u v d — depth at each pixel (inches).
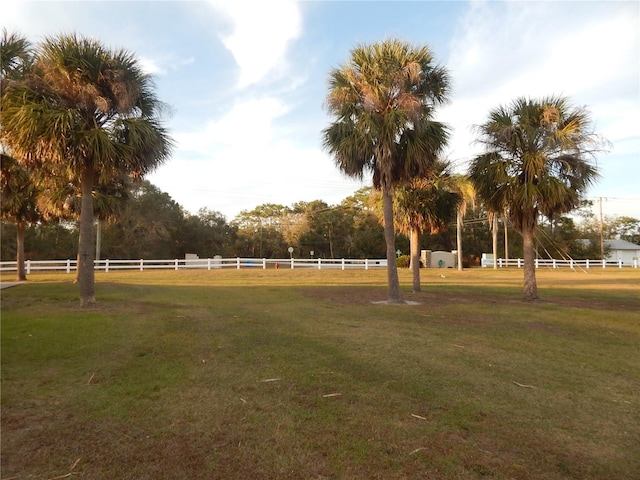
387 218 544.1
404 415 167.3
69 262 1145.4
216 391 192.7
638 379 220.8
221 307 468.1
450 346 289.4
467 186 829.2
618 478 123.6
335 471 125.0
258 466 127.5
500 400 186.2
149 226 1782.7
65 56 425.7
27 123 401.1
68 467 126.0
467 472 125.2
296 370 226.1
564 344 302.8
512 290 740.0
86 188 464.4
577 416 169.8
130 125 456.4
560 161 557.0
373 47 537.3
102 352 259.1
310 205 2519.7
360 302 541.0
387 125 508.7
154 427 153.9
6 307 445.1
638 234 3085.6
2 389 193.0
